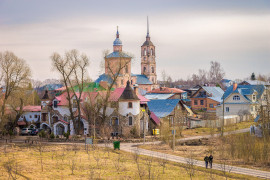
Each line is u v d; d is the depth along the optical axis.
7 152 63.97
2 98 98.06
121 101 86.81
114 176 47.91
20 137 88.50
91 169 51.50
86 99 91.44
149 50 192.00
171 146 73.50
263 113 84.31
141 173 49.19
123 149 70.25
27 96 107.38
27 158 58.78
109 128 85.81
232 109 112.06
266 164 58.41
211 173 49.88
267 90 103.56
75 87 98.19
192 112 115.25
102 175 48.41
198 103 139.38
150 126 91.19
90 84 97.75
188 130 96.81
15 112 98.94
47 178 46.12
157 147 72.94
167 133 78.62
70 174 48.50
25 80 92.88
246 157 61.81
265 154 61.66
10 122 95.25
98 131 87.81
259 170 54.16
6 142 76.50
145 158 61.53
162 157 62.56
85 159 58.91
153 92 148.88
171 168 53.84
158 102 100.19
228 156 64.75
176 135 85.62
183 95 169.75
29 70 93.31
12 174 47.41
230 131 85.81
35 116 100.38
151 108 99.25
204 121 103.94
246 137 68.19
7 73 89.56
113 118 87.56
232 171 53.19
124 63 101.38
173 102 98.19
